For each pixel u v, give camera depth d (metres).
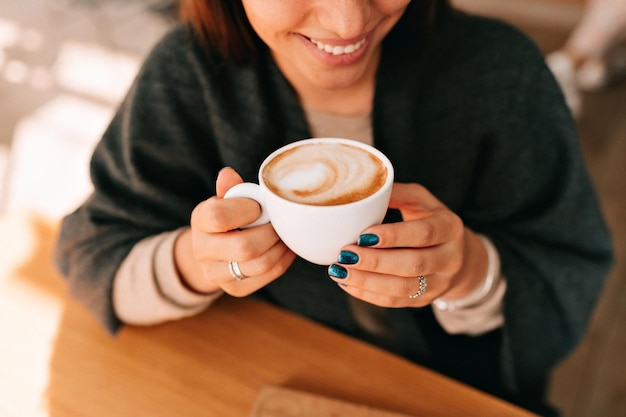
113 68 2.54
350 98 0.69
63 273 0.69
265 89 0.68
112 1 3.13
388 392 0.56
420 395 0.56
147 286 0.61
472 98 0.70
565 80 2.38
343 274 0.46
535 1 3.19
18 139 2.10
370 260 0.44
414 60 0.67
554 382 1.29
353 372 0.58
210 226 0.45
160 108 0.71
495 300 0.64
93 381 0.59
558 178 0.72
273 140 0.69
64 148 2.04
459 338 0.75
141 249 0.63
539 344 0.70
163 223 0.71
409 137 0.69
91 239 0.68
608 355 1.34
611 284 1.52
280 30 0.54
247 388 0.57
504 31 0.71
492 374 0.75
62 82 2.45
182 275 0.61
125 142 0.70
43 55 2.68
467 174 0.73
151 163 0.71
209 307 0.66
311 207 0.40
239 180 0.48
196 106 0.71
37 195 1.83
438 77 0.70
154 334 0.63
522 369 0.71
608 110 2.23
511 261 0.68
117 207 0.69
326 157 0.48
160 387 0.58
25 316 0.66
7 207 1.78
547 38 2.99
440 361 0.76
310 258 0.46
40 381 0.59
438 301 0.63
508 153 0.71
